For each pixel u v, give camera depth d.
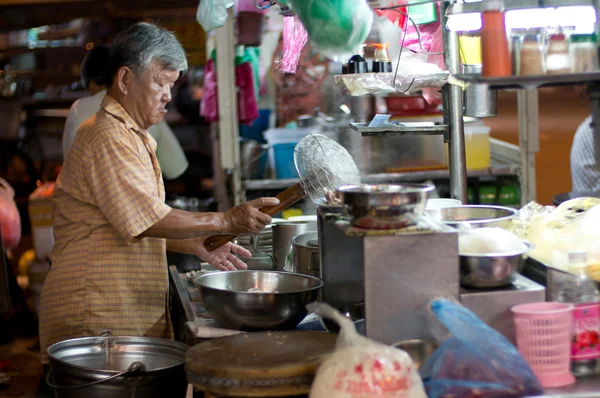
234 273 2.38
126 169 2.48
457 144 2.93
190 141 6.52
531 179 4.87
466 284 1.88
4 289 4.60
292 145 4.91
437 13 2.96
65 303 2.63
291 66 3.22
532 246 1.93
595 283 1.93
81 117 4.46
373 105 5.01
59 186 2.65
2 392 4.13
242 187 4.85
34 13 6.93
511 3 2.38
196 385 1.79
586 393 1.71
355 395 1.59
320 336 1.99
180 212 2.49
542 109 9.76
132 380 2.09
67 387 2.11
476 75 2.05
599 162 2.53
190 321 2.31
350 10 2.30
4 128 6.91
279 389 1.75
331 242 2.27
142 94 2.57
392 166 4.85
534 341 1.76
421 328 1.82
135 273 2.63
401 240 1.80
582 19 2.34
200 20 2.94
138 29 2.57
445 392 1.70
